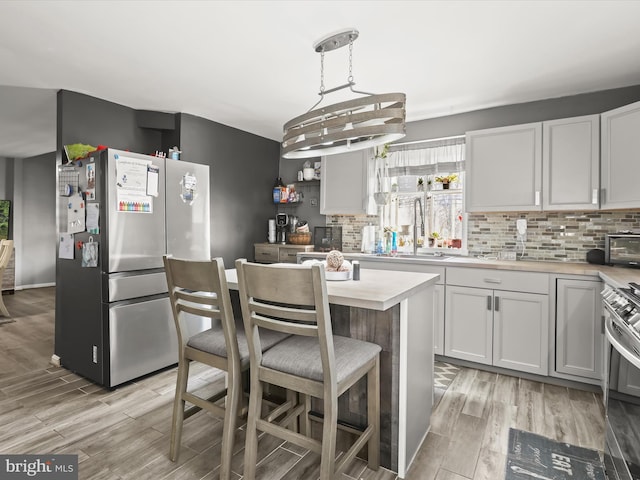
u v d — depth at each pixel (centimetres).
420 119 388
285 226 477
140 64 270
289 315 142
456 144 370
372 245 409
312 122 217
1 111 389
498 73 280
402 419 172
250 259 461
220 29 223
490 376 290
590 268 270
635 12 201
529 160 308
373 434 174
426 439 203
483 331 297
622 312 157
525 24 214
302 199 481
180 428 182
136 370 277
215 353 171
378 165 404
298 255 397
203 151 398
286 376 149
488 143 327
